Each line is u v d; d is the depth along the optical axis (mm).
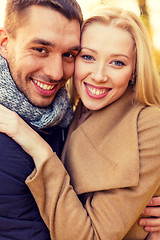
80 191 1274
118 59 1314
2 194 1161
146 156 1268
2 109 1267
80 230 1169
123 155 1262
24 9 1242
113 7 1355
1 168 1167
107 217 1194
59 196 1187
